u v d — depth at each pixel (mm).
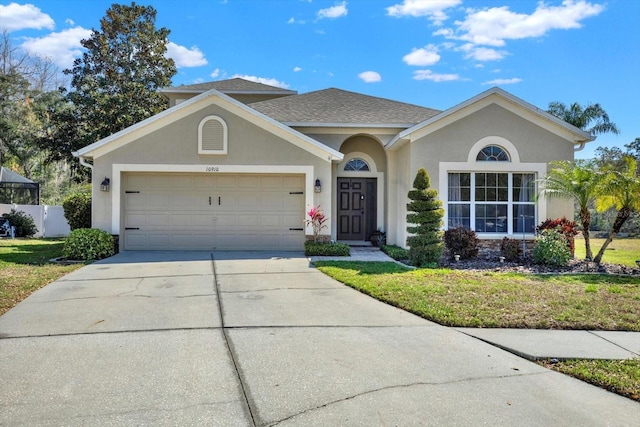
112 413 3604
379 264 11359
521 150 13586
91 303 7266
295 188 13984
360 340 5543
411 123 15680
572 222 12953
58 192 40469
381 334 5805
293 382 4250
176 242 13727
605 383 4293
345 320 6426
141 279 9289
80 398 3861
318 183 13633
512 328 6129
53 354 4918
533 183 13680
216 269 10539
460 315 6562
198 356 4891
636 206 10938
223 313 6703
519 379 4418
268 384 4199
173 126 13398
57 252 13891
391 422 3516
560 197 12734
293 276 9781
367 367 4656
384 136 15891
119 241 13195
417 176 11719
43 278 9164
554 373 4594
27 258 12242
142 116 25484
